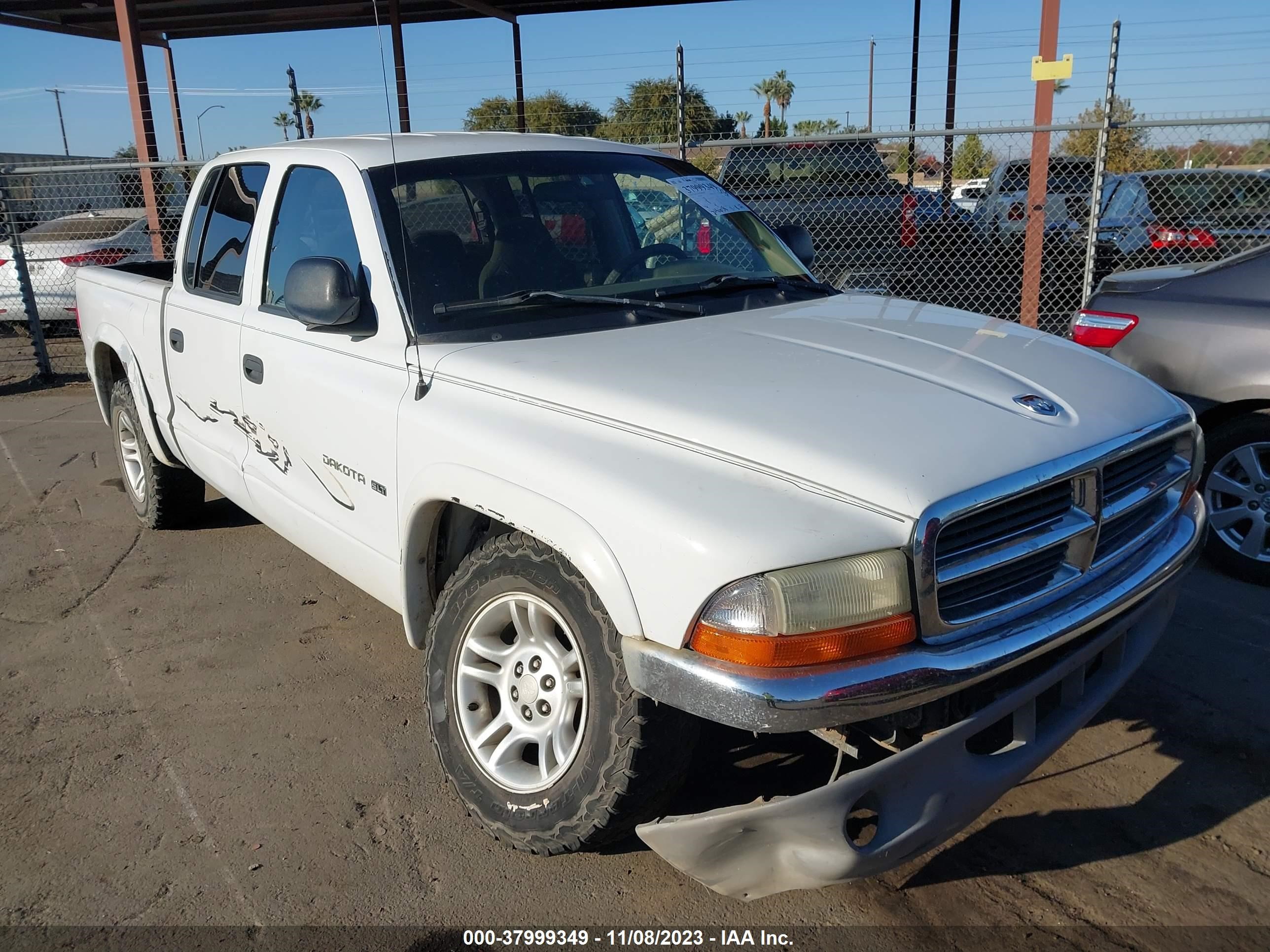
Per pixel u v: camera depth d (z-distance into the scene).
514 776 2.66
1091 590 2.41
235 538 5.38
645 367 2.64
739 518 2.07
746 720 1.99
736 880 2.25
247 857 2.80
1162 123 6.92
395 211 3.21
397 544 3.02
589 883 2.67
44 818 2.99
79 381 9.97
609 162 3.83
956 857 2.76
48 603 4.56
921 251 9.84
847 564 2.01
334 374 3.21
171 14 15.71
